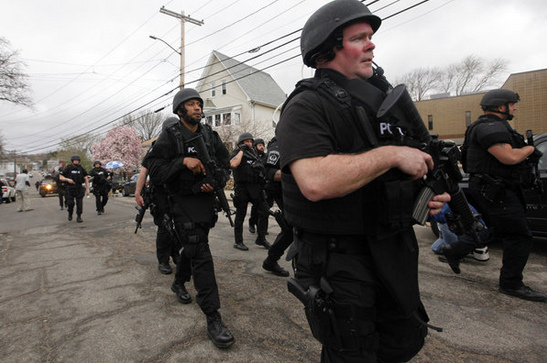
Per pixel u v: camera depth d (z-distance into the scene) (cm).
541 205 379
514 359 206
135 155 3781
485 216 307
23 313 281
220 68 2683
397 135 119
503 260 296
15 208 1224
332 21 118
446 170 124
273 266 359
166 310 280
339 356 115
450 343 223
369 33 121
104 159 3612
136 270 388
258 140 510
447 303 283
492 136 260
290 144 110
